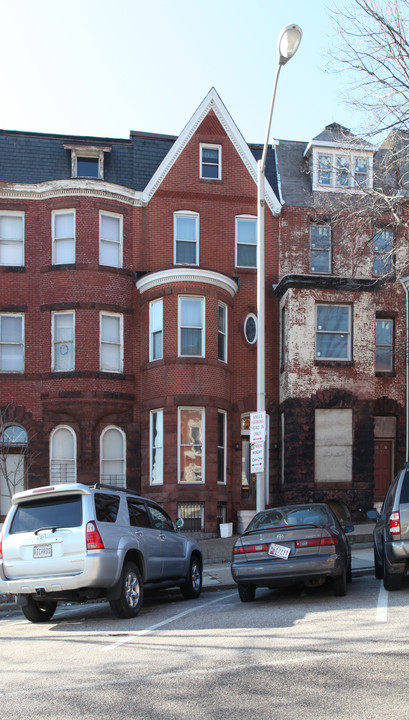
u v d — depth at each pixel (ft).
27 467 78.79
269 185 87.40
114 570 34.37
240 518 80.33
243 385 83.46
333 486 79.46
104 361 80.23
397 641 25.38
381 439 87.10
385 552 38.11
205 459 76.38
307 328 81.20
